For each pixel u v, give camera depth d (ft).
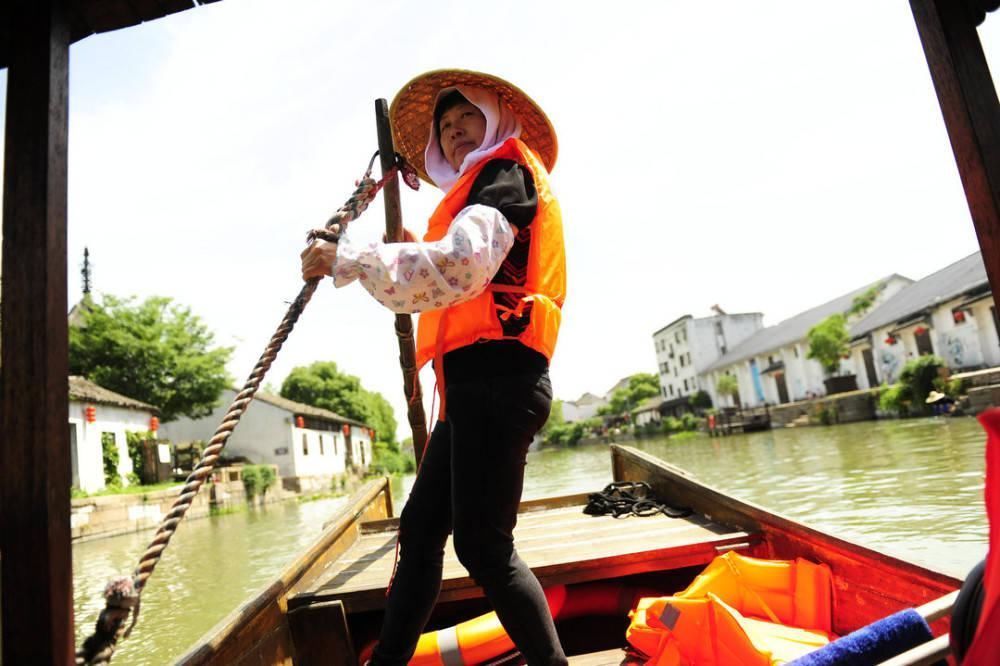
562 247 4.59
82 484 57.00
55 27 3.15
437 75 5.10
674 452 82.53
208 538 40.42
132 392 81.97
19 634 2.66
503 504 4.22
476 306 4.21
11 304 2.85
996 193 3.49
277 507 70.33
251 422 99.30
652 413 205.87
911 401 77.77
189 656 4.25
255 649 5.37
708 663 5.14
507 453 4.19
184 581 24.49
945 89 3.72
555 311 4.41
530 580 4.31
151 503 54.75
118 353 80.79
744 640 4.88
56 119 3.07
